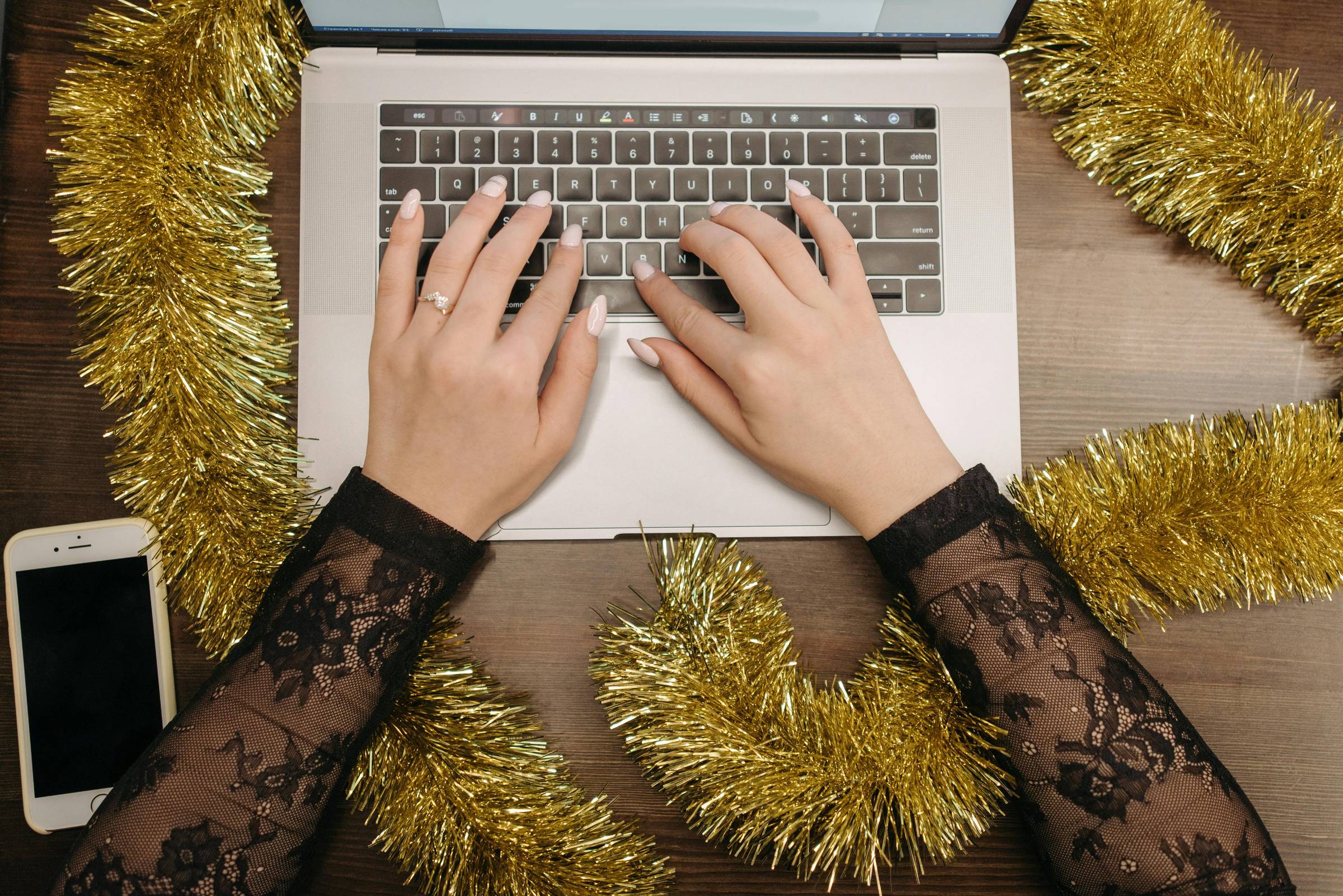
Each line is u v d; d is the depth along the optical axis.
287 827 0.39
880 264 0.51
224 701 0.40
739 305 0.50
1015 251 0.52
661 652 0.48
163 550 0.48
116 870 0.37
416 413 0.44
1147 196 0.52
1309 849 0.50
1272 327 0.53
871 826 0.46
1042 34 0.52
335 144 0.49
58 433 0.50
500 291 0.46
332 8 0.48
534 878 0.46
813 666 0.51
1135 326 0.53
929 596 0.44
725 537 0.50
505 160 0.50
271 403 0.50
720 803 0.46
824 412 0.45
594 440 0.49
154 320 0.48
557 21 0.49
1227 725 0.51
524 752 0.48
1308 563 0.49
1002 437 0.50
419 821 0.46
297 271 0.52
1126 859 0.39
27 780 0.48
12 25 0.51
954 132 0.51
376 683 0.41
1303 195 0.50
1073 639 0.42
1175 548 0.48
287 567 0.44
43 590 0.49
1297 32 0.54
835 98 0.51
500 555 0.51
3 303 0.51
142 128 0.49
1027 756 0.41
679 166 0.50
